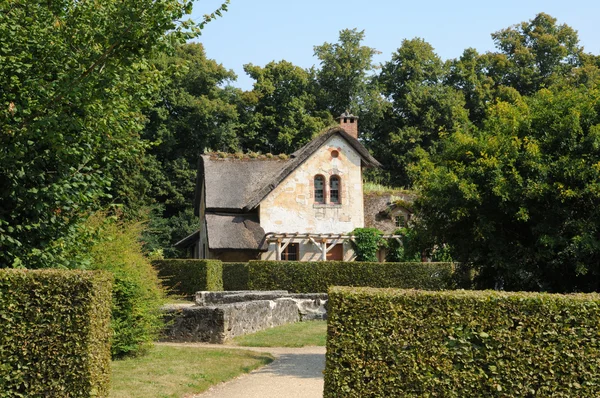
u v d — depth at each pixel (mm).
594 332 7180
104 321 8312
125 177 37062
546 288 12398
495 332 7332
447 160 13523
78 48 10000
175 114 52375
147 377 10156
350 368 7516
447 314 7438
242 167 38344
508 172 12109
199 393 9555
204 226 38000
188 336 15180
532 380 7211
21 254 9852
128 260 12156
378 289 7898
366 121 57625
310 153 36750
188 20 9742
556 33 60750
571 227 11773
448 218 13133
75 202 10539
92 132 10266
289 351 14312
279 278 28922
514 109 13172
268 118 57125
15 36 9633
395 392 7414
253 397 9312
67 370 7672
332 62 58406
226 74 58188
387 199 39406
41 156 10008
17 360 7621
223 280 30906
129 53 9500
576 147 11984
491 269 13109
